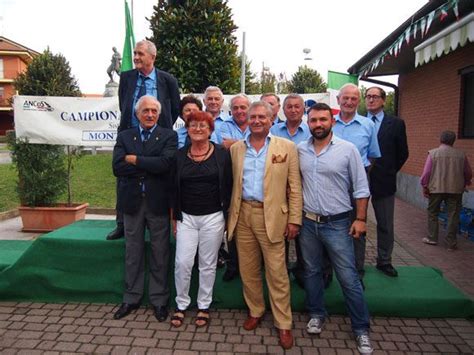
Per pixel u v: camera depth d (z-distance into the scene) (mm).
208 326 3514
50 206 6727
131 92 4004
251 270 3436
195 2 7020
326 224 3164
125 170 3551
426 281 4027
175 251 3836
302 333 3404
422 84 9008
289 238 3277
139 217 3641
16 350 3137
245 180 3305
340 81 6781
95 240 3922
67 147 6875
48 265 3980
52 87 17703
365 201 3135
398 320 3654
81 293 3971
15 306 3904
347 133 3826
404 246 6035
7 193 9992
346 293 3197
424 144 8922
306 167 3221
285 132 3908
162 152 3561
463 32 3738
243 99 4117
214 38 7059
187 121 3412
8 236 6414
